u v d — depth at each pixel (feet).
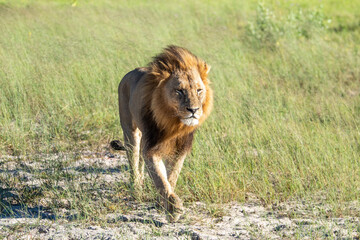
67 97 50.11
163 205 27.50
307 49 71.61
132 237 24.73
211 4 120.16
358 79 63.10
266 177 32.53
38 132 43.57
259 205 30.37
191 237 24.82
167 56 27.45
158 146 27.91
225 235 25.36
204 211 29.12
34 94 50.52
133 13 90.38
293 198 30.94
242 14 103.55
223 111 44.57
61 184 33.27
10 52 58.95
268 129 39.81
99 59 59.16
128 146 33.50
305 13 100.53
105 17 83.82
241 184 32.45
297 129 40.27
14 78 51.72
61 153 39.68
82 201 29.32
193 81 26.68
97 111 48.65
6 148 41.50
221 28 79.56
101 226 26.81
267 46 75.36
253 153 36.86
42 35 69.97
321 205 29.73
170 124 27.40
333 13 122.52
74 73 55.83
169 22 86.38
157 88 27.32
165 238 24.57
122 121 34.37
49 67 55.26
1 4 85.15
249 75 59.41
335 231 25.26
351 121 44.80
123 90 33.96
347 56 69.62
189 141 29.48
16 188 32.68
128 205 30.37
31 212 29.25
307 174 33.60
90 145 42.91
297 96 53.78
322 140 37.81
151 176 27.43
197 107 26.25
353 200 30.17
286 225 26.22
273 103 49.14
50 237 25.00
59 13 86.63
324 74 62.23
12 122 45.39
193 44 68.69
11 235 25.29
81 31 72.90
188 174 33.09
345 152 35.47
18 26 74.02
